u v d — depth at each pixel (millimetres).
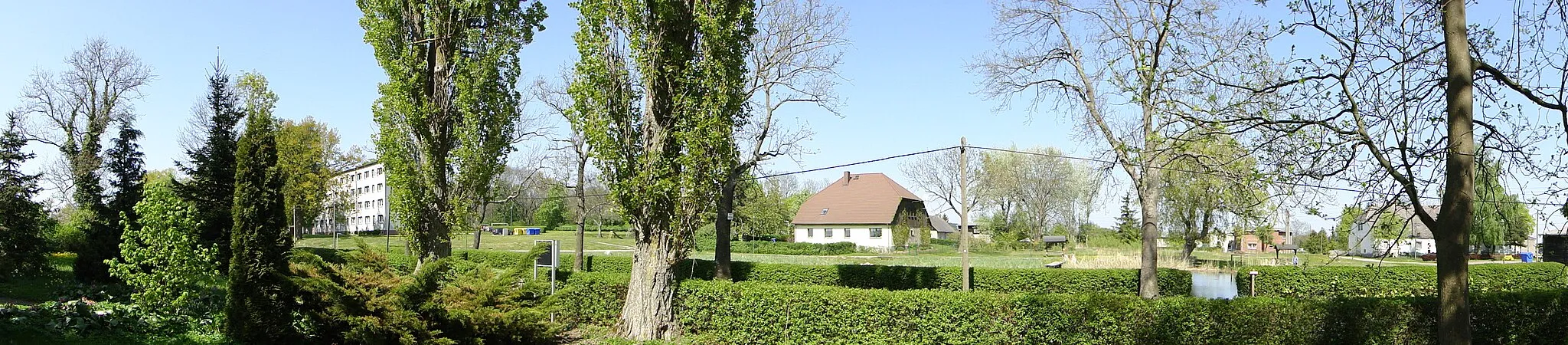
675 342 11602
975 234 69938
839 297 10977
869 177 60031
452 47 17250
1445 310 7113
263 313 10398
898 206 57375
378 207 79250
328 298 9977
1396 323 9234
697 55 11445
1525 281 22141
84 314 10359
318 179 37562
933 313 10406
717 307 11984
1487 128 7621
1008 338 10055
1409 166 7250
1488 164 8094
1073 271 19578
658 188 11109
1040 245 56125
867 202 57906
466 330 10016
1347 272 20328
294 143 35156
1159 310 9508
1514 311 9594
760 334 11562
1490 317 9523
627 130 11445
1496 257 44938
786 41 19375
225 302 10797
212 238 17312
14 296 14555
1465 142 6914
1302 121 7383
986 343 10141
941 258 43594
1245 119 7539
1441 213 7180
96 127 27812
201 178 18688
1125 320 9594
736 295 11828
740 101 11453
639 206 11703
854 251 51969
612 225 70188
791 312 11305
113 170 18859
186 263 11438
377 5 16891
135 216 18141
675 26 11305
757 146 19734
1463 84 6941
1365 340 9180
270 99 32969
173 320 11000
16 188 17109
